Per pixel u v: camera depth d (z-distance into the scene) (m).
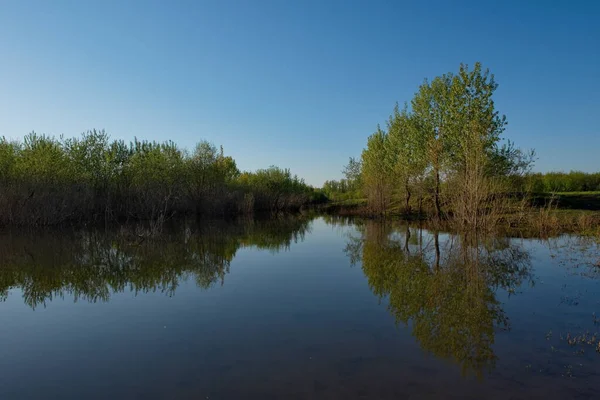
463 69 26.78
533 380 5.53
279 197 58.28
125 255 17.09
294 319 8.47
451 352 6.57
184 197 38.72
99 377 5.91
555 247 16.62
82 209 29.91
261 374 5.85
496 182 23.94
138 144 40.28
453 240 19.89
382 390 5.32
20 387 5.64
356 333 7.55
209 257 16.53
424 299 9.83
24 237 22.58
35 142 30.05
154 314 8.98
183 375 5.89
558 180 40.22
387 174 39.19
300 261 15.47
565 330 7.42
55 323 8.46
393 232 24.92
